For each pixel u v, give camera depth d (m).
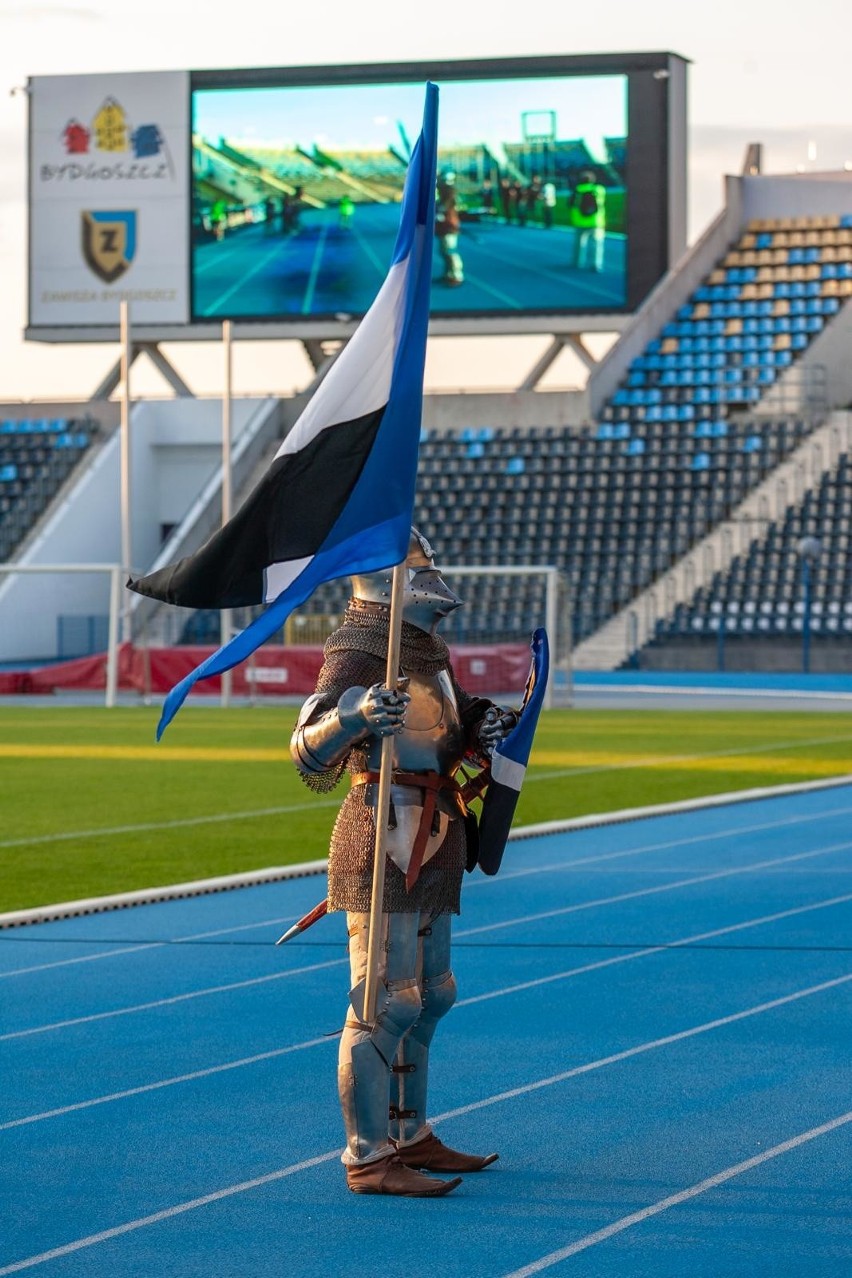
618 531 63.09
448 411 67.69
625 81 60.44
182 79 62.88
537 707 7.93
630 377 67.25
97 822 21.73
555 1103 8.79
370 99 61.28
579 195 61.00
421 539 7.98
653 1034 10.30
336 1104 8.80
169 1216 7.08
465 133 61.41
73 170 64.12
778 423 64.69
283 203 62.34
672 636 59.75
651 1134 8.23
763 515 62.28
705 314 67.75
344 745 7.43
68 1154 7.94
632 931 13.88
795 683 54.38
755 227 70.12
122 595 64.81
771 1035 10.27
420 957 7.81
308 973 12.24
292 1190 7.43
